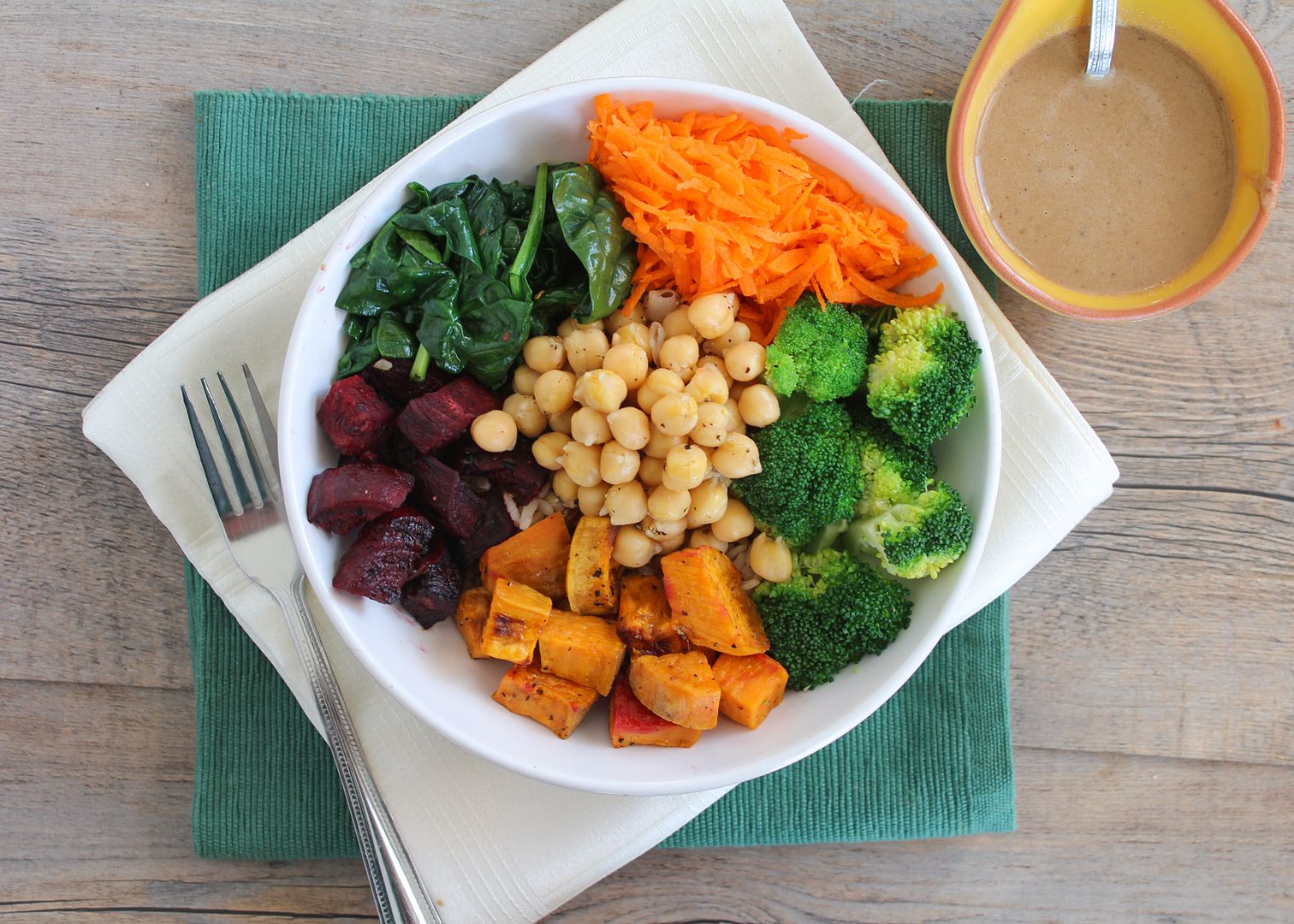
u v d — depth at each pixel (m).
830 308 0.43
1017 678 0.51
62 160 0.49
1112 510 0.50
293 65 0.49
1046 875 0.51
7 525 0.49
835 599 0.42
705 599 0.42
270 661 0.48
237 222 0.48
